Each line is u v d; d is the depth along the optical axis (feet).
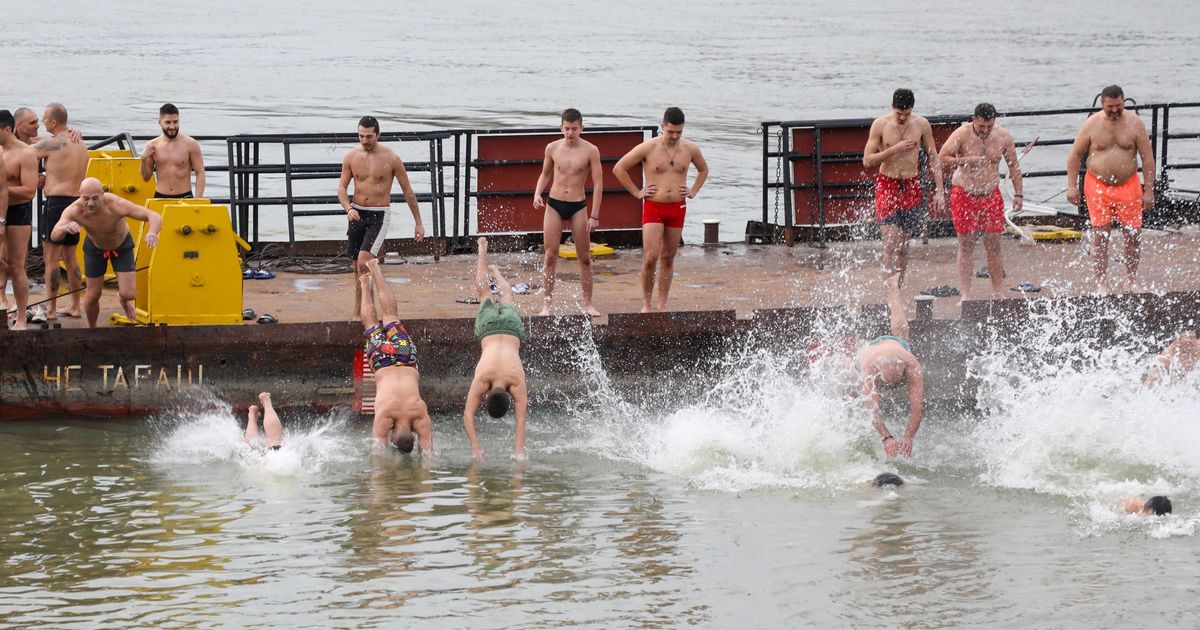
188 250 53.06
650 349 55.36
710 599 34.45
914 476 45.88
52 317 55.77
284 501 42.93
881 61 271.49
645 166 56.65
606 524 40.70
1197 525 40.22
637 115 173.58
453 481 45.37
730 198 109.29
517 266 69.56
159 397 53.01
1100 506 42.27
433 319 53.83
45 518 41.01
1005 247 73.56
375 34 365.61
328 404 53.83
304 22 420.36
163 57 267.39
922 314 55.77
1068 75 237.25
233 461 47.62
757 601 34.32
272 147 142.41
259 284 64.08
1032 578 35.86
